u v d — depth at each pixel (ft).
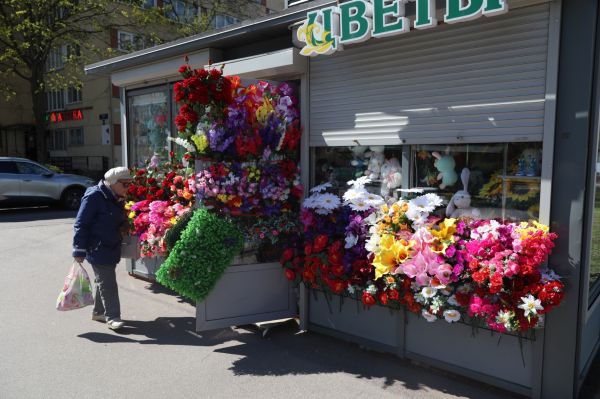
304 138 13.51
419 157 11.54
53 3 51.62
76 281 13.94
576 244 9.04
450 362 10.88
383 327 12.09
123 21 61.57
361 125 12.25
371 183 12.67
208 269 12.21
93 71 21.59
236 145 12.55
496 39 9.77
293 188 13.39
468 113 10.28
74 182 43.42
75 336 13.60
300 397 10.05
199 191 12.66
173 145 19.03
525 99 9.46
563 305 9.21
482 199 10.59
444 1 9.83
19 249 25.77
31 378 10.94
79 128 70.03
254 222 13.25
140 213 16.98
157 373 11.23
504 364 10.07
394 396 10.07
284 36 14.69
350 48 12.30
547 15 9.08
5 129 73.15
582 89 8.79
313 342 13.01
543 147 9.27
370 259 11.30
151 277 19.54
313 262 12.36
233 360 11.95
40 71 56.24
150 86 20.01
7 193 39.58
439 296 10.11
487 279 9.39
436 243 10.21
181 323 14.75
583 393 10.19
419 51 10.99
